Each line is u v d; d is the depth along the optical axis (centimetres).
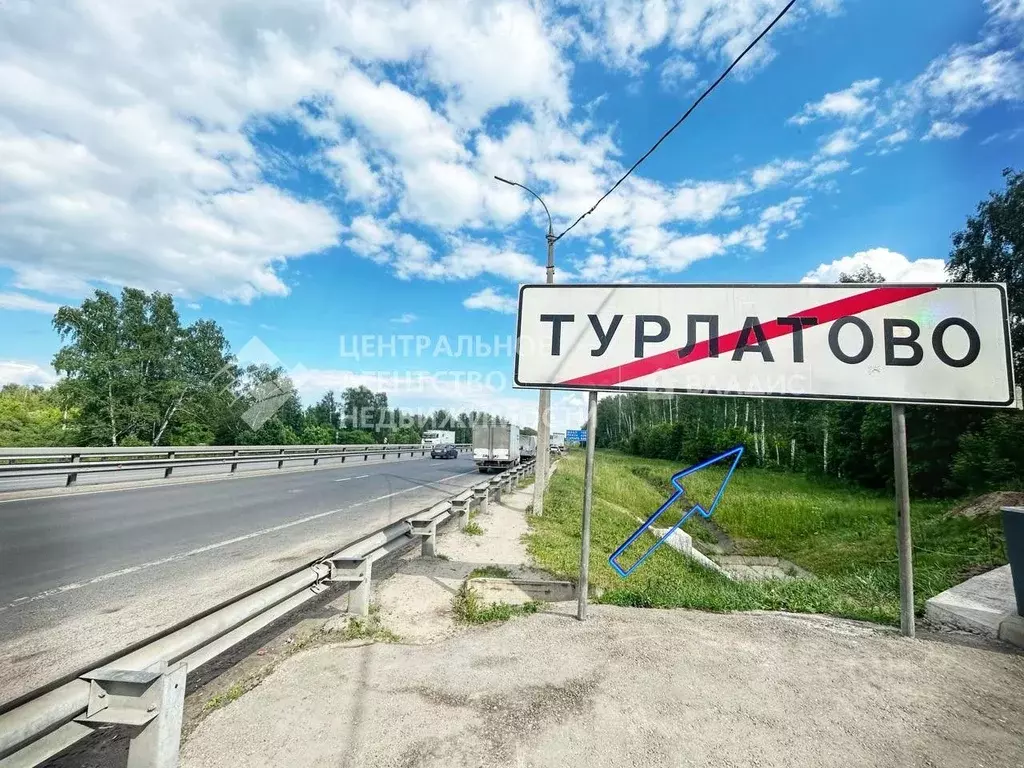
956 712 278
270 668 331
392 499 1332
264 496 1331
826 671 321
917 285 406
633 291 448
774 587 557
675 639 368
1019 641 367
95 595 513
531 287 466
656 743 244
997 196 2667
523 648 353
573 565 691
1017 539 387
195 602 494
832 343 413
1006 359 386
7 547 701
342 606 480
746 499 2162
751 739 249
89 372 3547
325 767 225
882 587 598
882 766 232
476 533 866
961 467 1892
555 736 249
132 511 1016
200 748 238
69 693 178
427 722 261
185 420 4056
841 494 2620
